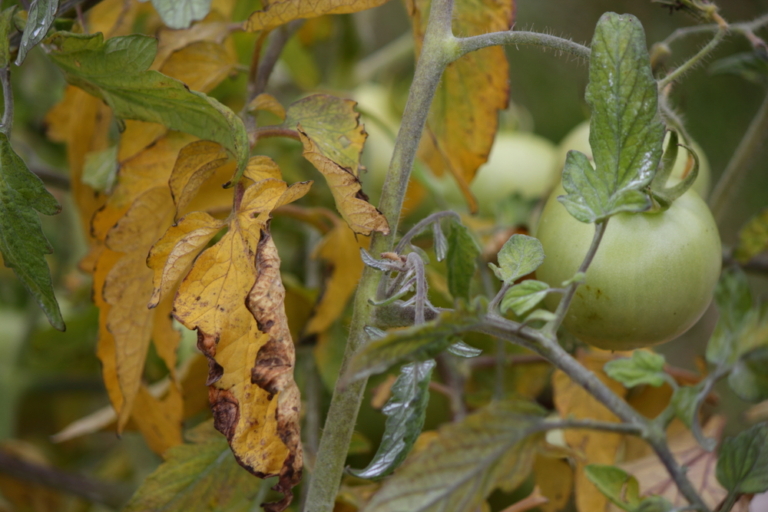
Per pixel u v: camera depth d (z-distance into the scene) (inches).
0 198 26.5
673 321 27.7
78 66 27.0
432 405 36.3
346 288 31.8
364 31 48.8
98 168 31.2
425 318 26.1
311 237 37.9
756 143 32.6
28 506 44.2
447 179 41.5
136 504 28.8
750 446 28.1
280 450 25.5
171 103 26.8
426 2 29.5
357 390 26.2
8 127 26.5
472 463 26.1
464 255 28.3
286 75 49.4
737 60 33.4
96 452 51.8
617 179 26.0
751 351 30.7
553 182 36.0
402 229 38.6
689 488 28.0
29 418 50.5
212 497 29.1
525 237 26.5
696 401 28.9
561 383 31.8
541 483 31.4
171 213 28.3
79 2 28.5
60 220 44.9
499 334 26.2
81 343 39.2
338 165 26.2
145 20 36.8
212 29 29.8
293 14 27.3
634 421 27.5
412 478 25.7
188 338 34.1
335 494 26.4
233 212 26.3
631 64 25.8
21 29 27.3
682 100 31.7
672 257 27.3
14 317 46.2
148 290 28.3
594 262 27.4
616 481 27.9
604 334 27.8
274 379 25.2
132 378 28.4
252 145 27.4
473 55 29.9
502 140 44.1
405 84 45.2
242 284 26.0
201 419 36.0
